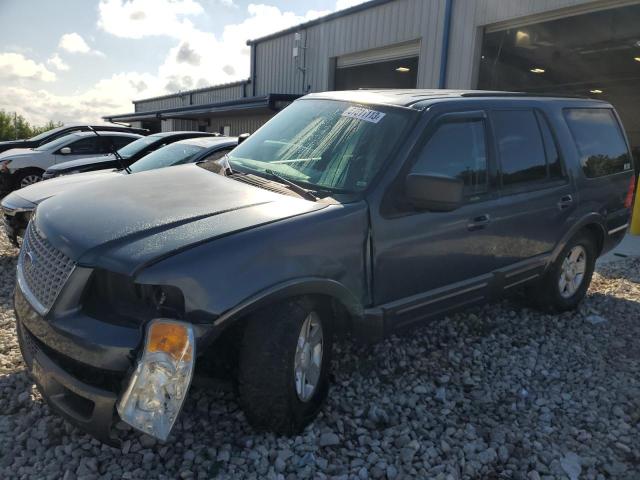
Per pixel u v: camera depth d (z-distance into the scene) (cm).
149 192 313
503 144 408
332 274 294
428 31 1301
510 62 1420
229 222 271
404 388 359
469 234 374
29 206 564
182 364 231
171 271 240
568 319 505
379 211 317
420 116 350
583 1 999
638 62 1450
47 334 250
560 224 462
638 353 438
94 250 249
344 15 1576
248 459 274
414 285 346
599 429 326
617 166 538
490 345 436
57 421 298
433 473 276
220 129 2602
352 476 269
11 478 256
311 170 347
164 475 260
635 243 891
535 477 279
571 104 496
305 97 436
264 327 270
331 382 357
